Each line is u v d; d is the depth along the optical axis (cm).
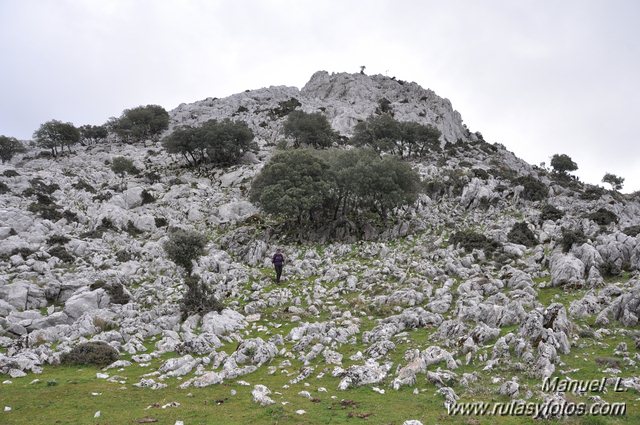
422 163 9706
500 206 6156
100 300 3083
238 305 3184
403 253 4303
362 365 1889
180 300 3116
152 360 2191
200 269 4125
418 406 1499
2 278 3438
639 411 1370
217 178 8531
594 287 2805
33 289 3203
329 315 2881
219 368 2011
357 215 5738
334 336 2352
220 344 2378
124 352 2331
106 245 4969
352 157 5831
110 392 1702
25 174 7456
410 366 1814
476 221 5547
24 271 3762
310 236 5322
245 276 3959
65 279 3622
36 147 12638
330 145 10838
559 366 1738
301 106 15388
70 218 5794
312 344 2255
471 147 13538
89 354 2164
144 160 10519
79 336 2553
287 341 2409
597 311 2353
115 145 12900
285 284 3719
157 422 1391
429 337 2236
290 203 4969
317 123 10788
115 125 14638
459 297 2838
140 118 13638
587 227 4462
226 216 6281
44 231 4909
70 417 1446
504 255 3706
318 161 5544
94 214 6031
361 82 17588
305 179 5228
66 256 4253
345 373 1816
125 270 4084
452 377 1686
